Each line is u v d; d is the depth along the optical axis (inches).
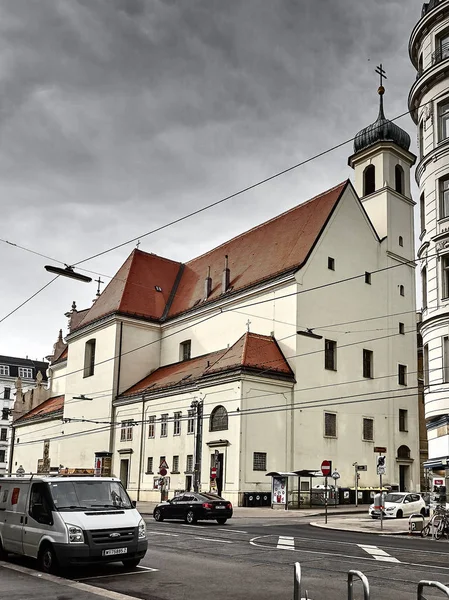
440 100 1190.9
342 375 1914.4
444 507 1035.9
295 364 1796.3
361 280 2041.1
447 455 1090.1
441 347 1123.3
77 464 2386.8
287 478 1625.2
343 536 971.9
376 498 1353.3
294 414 1766.7
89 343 2485.2
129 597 463.5
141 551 595.8
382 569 610.9
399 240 2219.5
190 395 1879.9
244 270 2137.1
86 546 563.2
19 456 2962.6
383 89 2337.6
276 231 2165.4
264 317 1923.0
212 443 1722.4
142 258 2554.1
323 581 544.7
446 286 1135.6
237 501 1608.0
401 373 2118.6
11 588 498.0
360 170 2322.8
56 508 590.2
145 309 2385.6
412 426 2102.6
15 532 629.0
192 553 727.7
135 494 2032.5
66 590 490.0
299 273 1847.9
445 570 607.8
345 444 1877.5
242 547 785.6
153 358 2361.0
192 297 2338.8
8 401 4138.8
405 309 2177.7
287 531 1039.6
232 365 1728.6
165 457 1945.1
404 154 2308.1
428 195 1195.3
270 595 483.8
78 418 2434.8
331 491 1770.4
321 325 1881.2
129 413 2160.4
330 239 1967.3
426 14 1227.2
